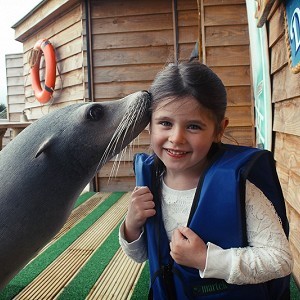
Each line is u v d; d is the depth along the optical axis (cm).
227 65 196
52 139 76
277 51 118
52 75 295
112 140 77
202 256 55
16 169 74
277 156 127
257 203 58
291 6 88
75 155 78
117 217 194
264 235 56
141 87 255
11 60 444
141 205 65
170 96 57
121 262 132
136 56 254
